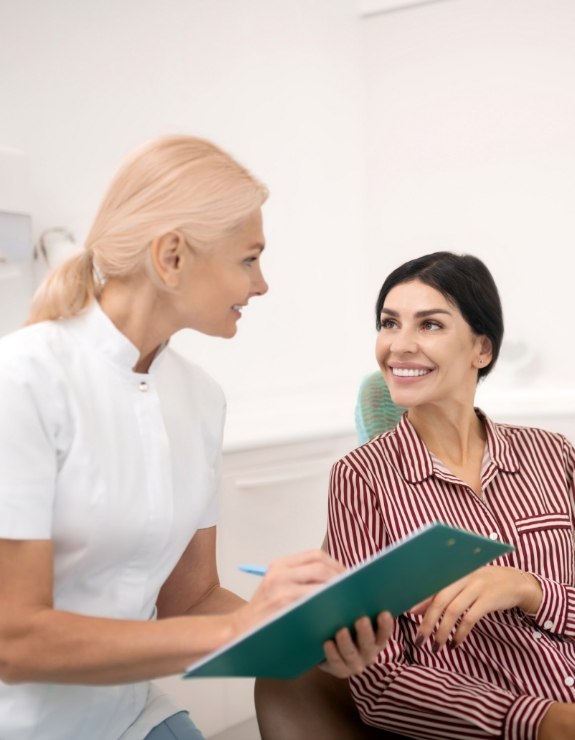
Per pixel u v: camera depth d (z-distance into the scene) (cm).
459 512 159
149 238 123
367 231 367
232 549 267
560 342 335
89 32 306
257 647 106
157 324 130
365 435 188
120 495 128
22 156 263
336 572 116
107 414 129
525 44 334
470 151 346
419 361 160
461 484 159
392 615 121
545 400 321
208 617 115
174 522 136
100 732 138
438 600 142
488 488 162
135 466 130
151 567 136
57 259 296
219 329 132
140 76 316
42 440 121
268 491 275
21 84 296
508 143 339
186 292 127
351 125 360
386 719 148
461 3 342
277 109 342
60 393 124
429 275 161
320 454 291
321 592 100
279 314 345
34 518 118
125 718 141
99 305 131
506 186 341
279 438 275
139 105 317
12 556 117
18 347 124
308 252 352
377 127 362
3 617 116
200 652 113
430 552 104
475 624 154
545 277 337
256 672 117
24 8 295
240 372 337
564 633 153
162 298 128
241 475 269
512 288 342
